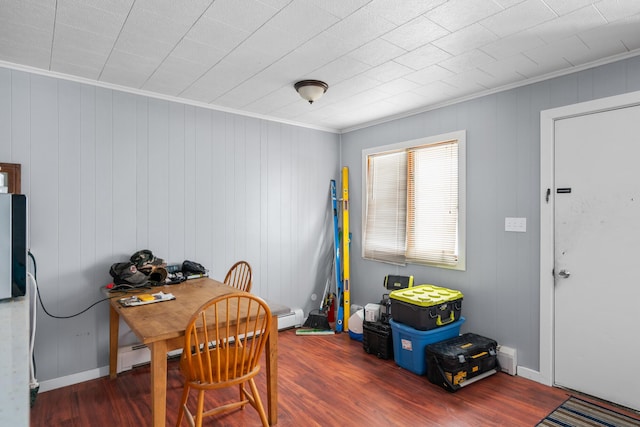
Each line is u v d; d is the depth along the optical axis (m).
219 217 3.57
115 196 2.97
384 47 2.28
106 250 2.93
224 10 1.86
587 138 2.54
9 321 1.42
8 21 1.96
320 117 3.94
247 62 2.51
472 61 2.48
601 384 2.49
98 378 2.88
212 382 1.85
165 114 3.23
